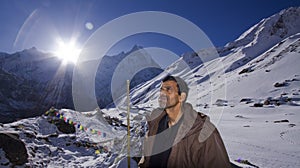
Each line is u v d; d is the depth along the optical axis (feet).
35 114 413.80
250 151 41.70
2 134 25.70
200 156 3.88
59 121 41.81
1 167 23.32
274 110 132.36
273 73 245.65
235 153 39.45
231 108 147.33
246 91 210.38
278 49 343.26
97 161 27.99
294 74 227.61
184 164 3.90
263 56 343.67
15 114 446.60
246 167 20.58
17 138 27.17
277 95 184.96
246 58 422.00
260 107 146.10
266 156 37.96
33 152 29.58
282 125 82.43
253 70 287.69
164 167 4.00
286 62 265.34
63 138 36.73
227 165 3.89
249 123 90.99
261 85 219.41
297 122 89.71
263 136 61.72
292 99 165.48
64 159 30.48
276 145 49.70
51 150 32.17
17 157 25.12
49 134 38.55
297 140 55.98
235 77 274.77
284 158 37.29
